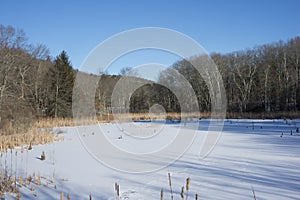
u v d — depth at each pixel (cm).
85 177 491
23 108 1531
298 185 406
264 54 3934
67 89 2798
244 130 1382
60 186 440
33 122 1470
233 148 789
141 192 398
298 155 644
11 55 2592
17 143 923
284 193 372
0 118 1197
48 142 1011
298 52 3541
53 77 2902
